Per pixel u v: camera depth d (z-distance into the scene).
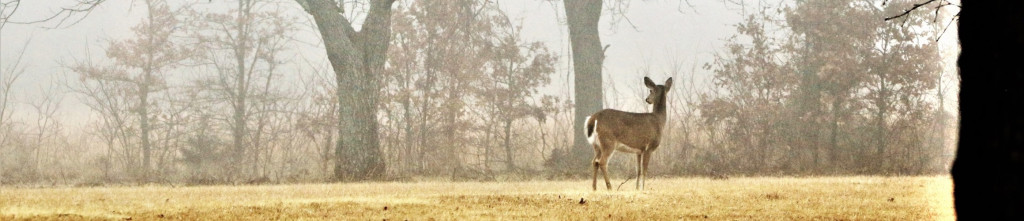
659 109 13.72
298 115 29.81
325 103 27.58
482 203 9.66
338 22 22.42
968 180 3.55
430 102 26.78
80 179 23.02
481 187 15.14
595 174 13.16
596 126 13.11
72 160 29.42
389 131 25.77
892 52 25.75
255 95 30.53
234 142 29.98
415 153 25.95
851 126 25.69
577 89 27.69
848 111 25.52
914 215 8.95
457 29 27.83
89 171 26.59
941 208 9.62
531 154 27.88
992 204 3.42
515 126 29.58
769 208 9.51
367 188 14.59
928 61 25.58
